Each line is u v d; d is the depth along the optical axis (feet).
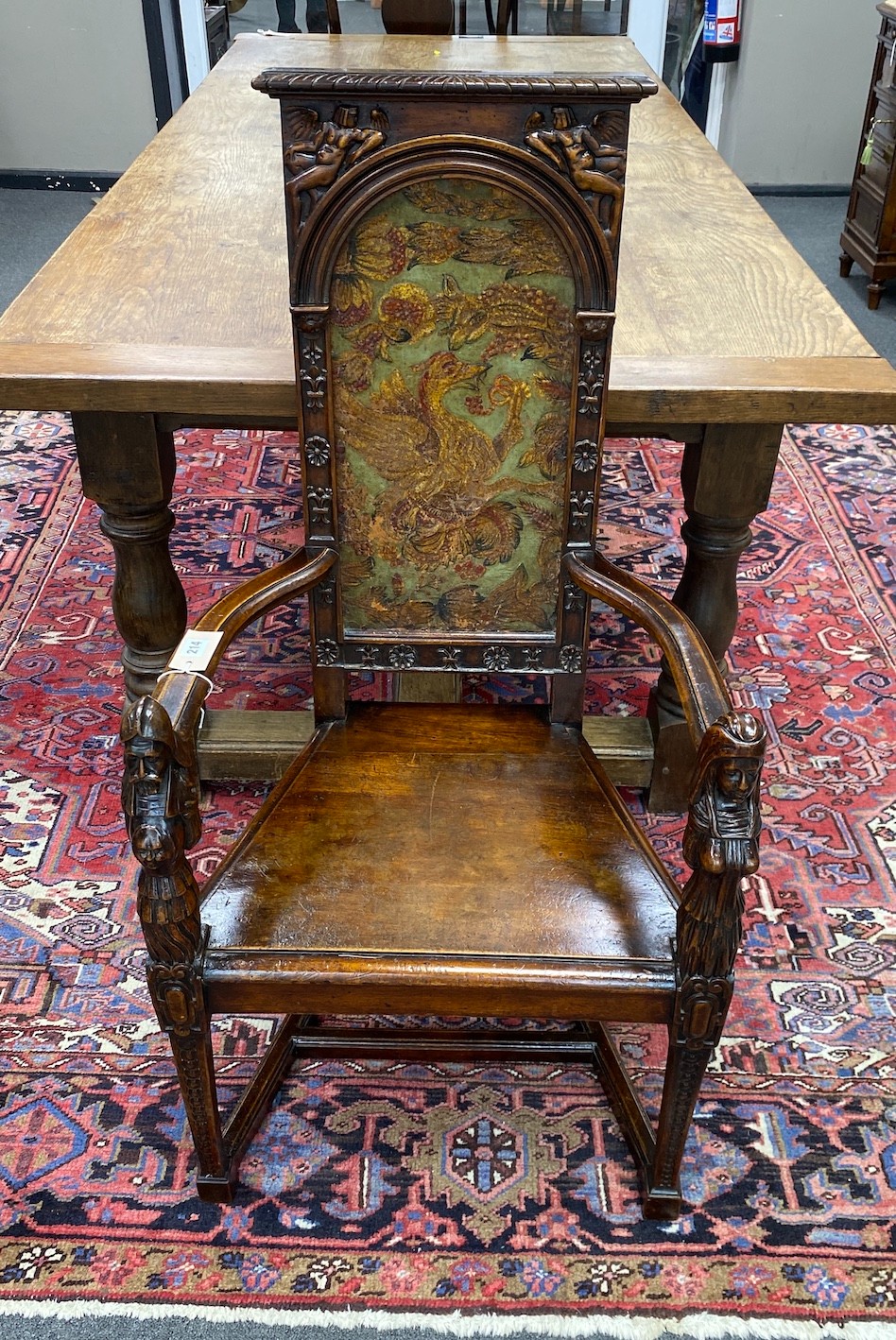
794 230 16.48
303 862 4.57
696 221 7.32
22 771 7.30
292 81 4.21
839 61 16.66
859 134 17.26
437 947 4.22
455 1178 5.08
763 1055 5.62
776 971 6.03
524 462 4.97
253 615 4.75
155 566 6.57
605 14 15.99
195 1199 4.99
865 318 13.89
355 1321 4.56
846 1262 4.77
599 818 4.81
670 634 4.58
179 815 3.91
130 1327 4.53
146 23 16.55
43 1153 5.15
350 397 4.83
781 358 5.58
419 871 4.52
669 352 5.61
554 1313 4.59
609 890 4.45
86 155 17.71
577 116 4.29
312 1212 4.94
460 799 4.90
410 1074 5.54
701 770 3.83
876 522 10.10
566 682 5.37
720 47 16.74
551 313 4.66
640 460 11.09
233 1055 5.58
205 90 9.82
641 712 7.84
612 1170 5.12
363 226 4.51
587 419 4.83
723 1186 5.06
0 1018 5.74
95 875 6.55
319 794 4.92
